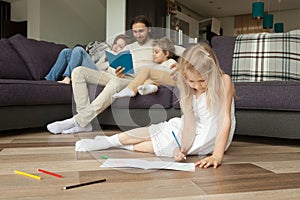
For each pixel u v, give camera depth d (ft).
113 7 13.88
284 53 7.16
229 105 4.05
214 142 4.12
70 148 4.85
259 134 5.85
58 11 16.47
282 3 23.30
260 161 4.05
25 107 6.76
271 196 2.58
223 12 26.55
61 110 7.73
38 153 4.42
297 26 24.95
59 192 2.63
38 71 8.55
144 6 14.69
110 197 2.51
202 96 3.97
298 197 2.56
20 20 20.10
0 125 6.20
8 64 7.99
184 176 3.19
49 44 9.51
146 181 3.00
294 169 3.58
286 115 5.57
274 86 5.54
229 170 3.50
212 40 8.25
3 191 2.64
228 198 2.52
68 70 7.86
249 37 7.72
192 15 26.07
